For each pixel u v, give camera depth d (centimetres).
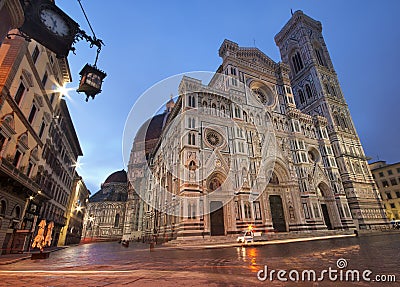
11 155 2025
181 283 604
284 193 4125
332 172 4816
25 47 2034
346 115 6103
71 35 794
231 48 5175
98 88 896
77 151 5469
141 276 722
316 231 3712
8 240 2136
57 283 639
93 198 9481
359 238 2670
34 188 2411
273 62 5706
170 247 2344
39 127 2605
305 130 5081
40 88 2523
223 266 918
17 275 790
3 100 1791
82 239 8112
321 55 7181
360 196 4916
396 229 4681
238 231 3011
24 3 711
